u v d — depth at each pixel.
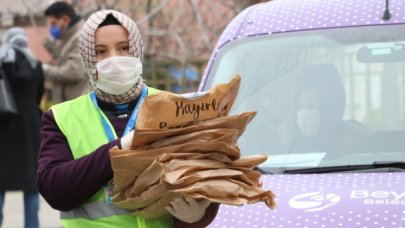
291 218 6.55
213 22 21.02
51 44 16.98
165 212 5.48
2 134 14.04
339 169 7.24
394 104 7.76
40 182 5.56
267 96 7.88
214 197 5.25
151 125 5.31
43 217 16.66
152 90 5.88
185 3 21.70
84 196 5.48
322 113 7.73
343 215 6.50
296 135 7.62
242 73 8.03
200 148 5.34
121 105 5.77
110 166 5.39
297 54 8.05
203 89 7.92
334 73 7.93
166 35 20.38
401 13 8.09
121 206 5.45
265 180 7.09
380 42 7.96
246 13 8.62
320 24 8.19
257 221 6.58
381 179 6.96
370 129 7.62
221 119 5.41
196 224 5.55
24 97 14.09
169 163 5.28
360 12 8.18
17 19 22.52
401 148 7.40
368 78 7.86
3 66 13.88
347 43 8.00
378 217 6.45
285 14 8.38
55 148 5.66
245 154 7.53
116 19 5.75
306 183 6.98
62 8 15.11
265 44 8.18
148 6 20.36
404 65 7.85
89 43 5.73
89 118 5.71
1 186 14.05
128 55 5.77
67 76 14.74
